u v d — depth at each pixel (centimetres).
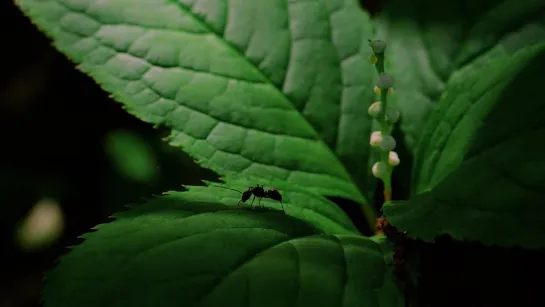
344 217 20
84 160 45
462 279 20
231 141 20
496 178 18
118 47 20
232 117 20
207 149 20
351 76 21
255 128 20
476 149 18
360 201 21
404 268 19
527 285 20
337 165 21
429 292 20
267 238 17
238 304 16
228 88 21
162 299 16
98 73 20
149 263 16
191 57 20
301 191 20
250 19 21
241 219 18
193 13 21
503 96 19
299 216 19
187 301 16
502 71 20
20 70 46
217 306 16
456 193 18
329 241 18
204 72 20
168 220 18
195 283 16
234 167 20
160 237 17
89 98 45
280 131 21
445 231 17
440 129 20
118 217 18
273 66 21
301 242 18
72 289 16
